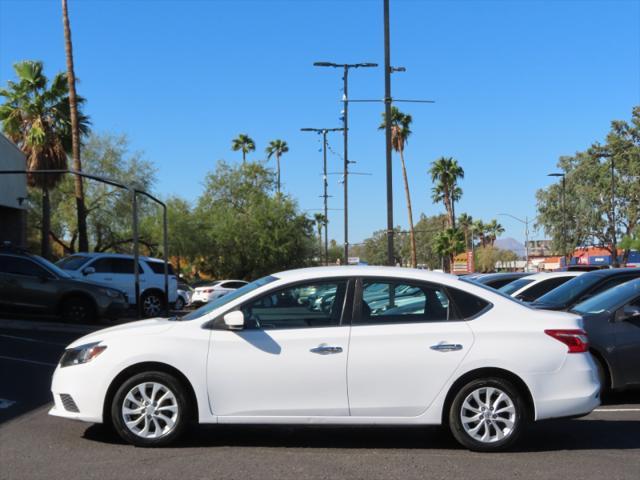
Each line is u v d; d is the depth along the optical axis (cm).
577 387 648
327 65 2538
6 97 3123
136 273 1841
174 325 658
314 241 5472
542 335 651
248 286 709
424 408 640
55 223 4034
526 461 627
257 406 638
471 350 642
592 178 6194
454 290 667
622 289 935
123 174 4044
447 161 6594
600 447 683
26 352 1270
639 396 964
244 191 5431
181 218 4962
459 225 10094
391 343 641
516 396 644
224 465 600
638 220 5947
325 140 3312
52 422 755
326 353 638
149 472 576
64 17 2611
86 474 569
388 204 1948
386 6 1898
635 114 6116
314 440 698
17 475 566
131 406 647
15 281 1672
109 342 652
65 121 3108
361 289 663
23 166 2767
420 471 590
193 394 648
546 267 6762
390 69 1919
